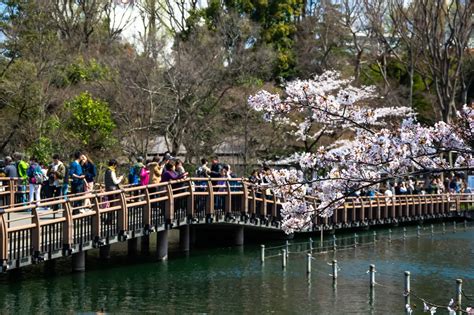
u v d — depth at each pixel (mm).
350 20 40781
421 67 37500
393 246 23781
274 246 22922
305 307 14297
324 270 18672
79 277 16547
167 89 32594
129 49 35219
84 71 31703
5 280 16000
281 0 41281
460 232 28344
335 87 27328
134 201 18047
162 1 41031
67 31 38062
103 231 15875
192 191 19219
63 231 14555
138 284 16078
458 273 18516
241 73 34219
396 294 15734
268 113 9648
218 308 14016
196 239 23984
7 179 19969
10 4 30688
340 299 15125
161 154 33906
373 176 9367
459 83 38281
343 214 25844
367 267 19312
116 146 29969
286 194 10086
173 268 18281
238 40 36281
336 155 9578
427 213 31062
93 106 28562
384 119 21750
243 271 18156
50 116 29141
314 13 43594
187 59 32125
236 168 32781
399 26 34156
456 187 33094
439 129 8688
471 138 8547
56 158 18859
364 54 43031
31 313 12961
